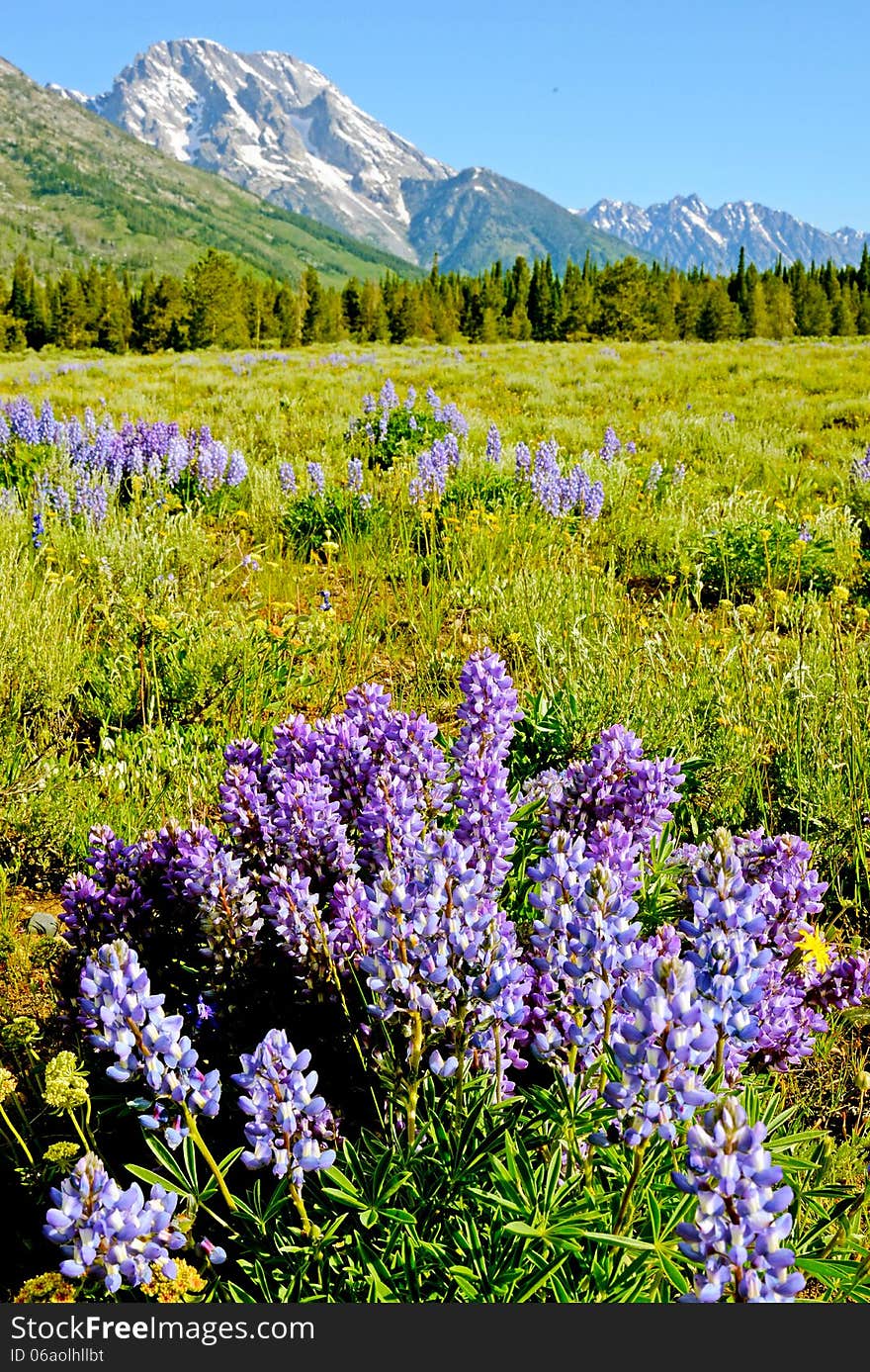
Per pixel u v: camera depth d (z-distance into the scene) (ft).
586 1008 7.35
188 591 21.75
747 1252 4.86
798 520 28.43
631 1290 6.16
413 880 8.09
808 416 55.77
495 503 30.25
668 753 14.70
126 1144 8.78
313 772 9.97
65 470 31.24
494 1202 6.32
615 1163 6.61
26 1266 7.93
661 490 33.73
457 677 18.84
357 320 286.87
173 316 255.50
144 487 32.14
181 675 17.52
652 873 10.41
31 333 277.23
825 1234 7.27
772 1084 9.10
